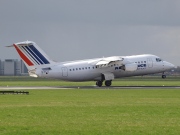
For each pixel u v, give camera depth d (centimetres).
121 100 12562
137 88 19288
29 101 12300
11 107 10531
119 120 8156
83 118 8438
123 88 19362
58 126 7469
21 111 9631
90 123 7800
